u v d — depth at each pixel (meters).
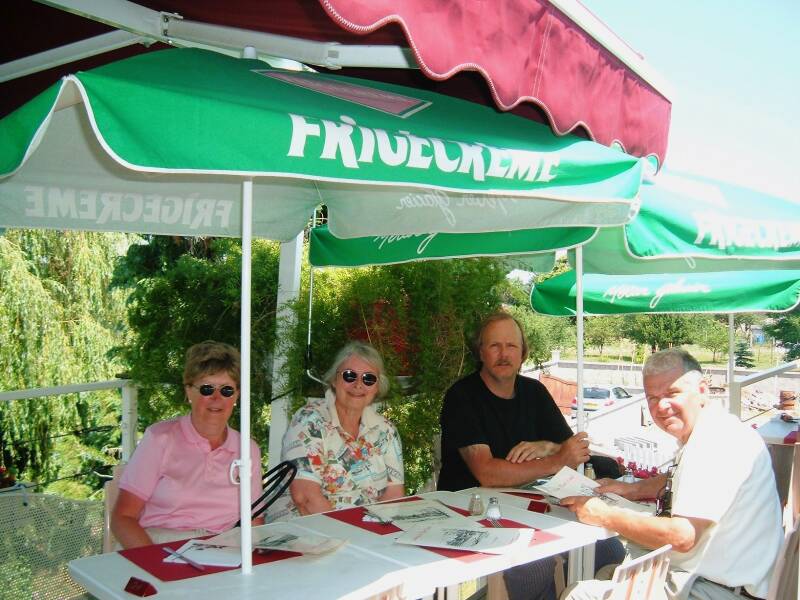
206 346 3.26
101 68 1.84
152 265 8.97
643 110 3.09
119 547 3.11
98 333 8.09
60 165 3.12
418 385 4.97
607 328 28.89
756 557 2.70
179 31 2.66
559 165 2.38
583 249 4.54
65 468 7.20
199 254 8.61
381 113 2.14
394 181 1.89
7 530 3.44
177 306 5.76
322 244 4.73
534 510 2.98
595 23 2.64
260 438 5.63
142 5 2.58
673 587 2.68
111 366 8.05
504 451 3.87
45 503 3.55
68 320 8.05
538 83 2.37
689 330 27.34
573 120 2.57
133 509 3.09
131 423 5.36
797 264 4.25
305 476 3.36
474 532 2.56
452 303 5.00
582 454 3.39
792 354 27.86
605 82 2.78
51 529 3.56
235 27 2.65
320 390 4.90
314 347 4.91
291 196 4.25
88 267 8.37
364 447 3.57
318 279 5.27
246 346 2.10
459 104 2.75
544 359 6.27
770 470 2.81
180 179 3.39
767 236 3.14
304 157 1.72
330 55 2.69
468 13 2.05
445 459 3.96
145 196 3.59
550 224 3.17
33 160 3.05
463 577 2.21
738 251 3.03
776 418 6.07
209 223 3.98
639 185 2.62
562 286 6.05
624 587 2.15
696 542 2.65
